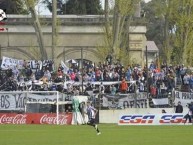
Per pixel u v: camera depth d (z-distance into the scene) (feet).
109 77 334.85
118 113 318.86
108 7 433.07
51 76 341.41
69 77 339.57
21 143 190.19
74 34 515.09
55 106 320.91
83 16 517.14
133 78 335.47
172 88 328.49
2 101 324.60
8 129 264.52
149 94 324.39
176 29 467.93
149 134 231.30
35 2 393.70
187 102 319.88
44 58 402.52
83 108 309.01
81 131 250.16
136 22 513.86
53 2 401.29
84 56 511.81
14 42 507.30
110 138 211.20
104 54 449.89
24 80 344.08
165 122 304.50
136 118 305.12
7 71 344.49
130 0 408.46
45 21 506.07
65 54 510.58
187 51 467.11
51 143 189.98
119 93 326.85
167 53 470.80
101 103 322.55
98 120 318.65
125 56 436.76
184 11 461.37
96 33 515.91
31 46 504.43
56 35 404.16
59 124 309.42
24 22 506.07
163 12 465.88
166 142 192.95
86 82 331.36
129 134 231.71
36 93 321.32
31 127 280.92
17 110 322.96
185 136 219.82
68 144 186.39
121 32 419.33
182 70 340.39
